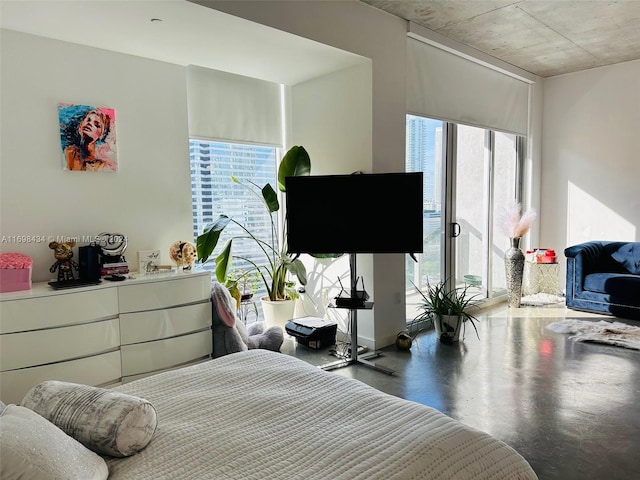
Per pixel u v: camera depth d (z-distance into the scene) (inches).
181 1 99.6
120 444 48.5
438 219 185.3
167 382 70.0
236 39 124.0
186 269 139.0
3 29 114.5
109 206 134.6
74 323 108.7
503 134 219.8
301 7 122.2
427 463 48.0
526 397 113.0
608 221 217.6
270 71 155.6
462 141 193.6
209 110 158.1
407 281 174.2
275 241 184.1
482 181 209.0
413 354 147.2
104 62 131.6
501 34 168.6
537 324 179.2
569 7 144.4
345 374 131.1
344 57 140.7
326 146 162.4
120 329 117.0
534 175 233.9
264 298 172.2
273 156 182.1
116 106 134.5
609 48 186.9
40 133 121.3
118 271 126.2
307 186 132.7
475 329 165.6
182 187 150.2
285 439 52.8
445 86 175.5
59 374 106.7
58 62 123.3
